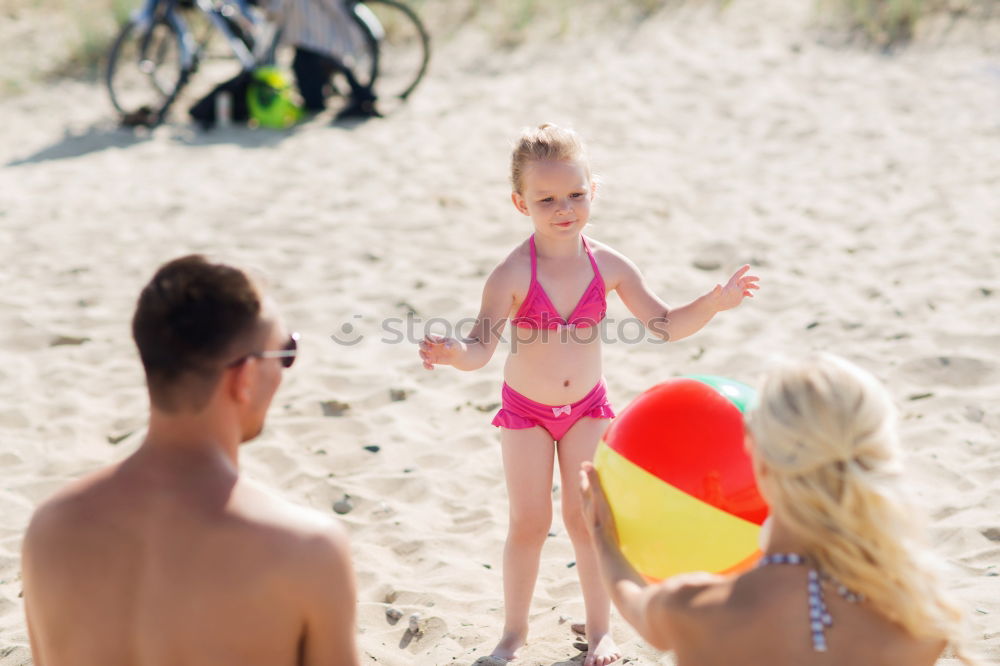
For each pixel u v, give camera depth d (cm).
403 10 2928
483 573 1023
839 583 476
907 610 469
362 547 1081
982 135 2344
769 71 2898
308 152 2569
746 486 584
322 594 465
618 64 3055
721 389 618
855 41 3045
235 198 2250
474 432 1320
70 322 1670
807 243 1870
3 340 1617
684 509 587
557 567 1032
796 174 2227
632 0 3503
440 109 2861
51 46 3500
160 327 463
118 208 2208
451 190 2245
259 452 1284
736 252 1850
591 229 1977
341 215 2130
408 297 1738
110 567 461
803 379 482
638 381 1438
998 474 1116
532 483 848
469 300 1714
